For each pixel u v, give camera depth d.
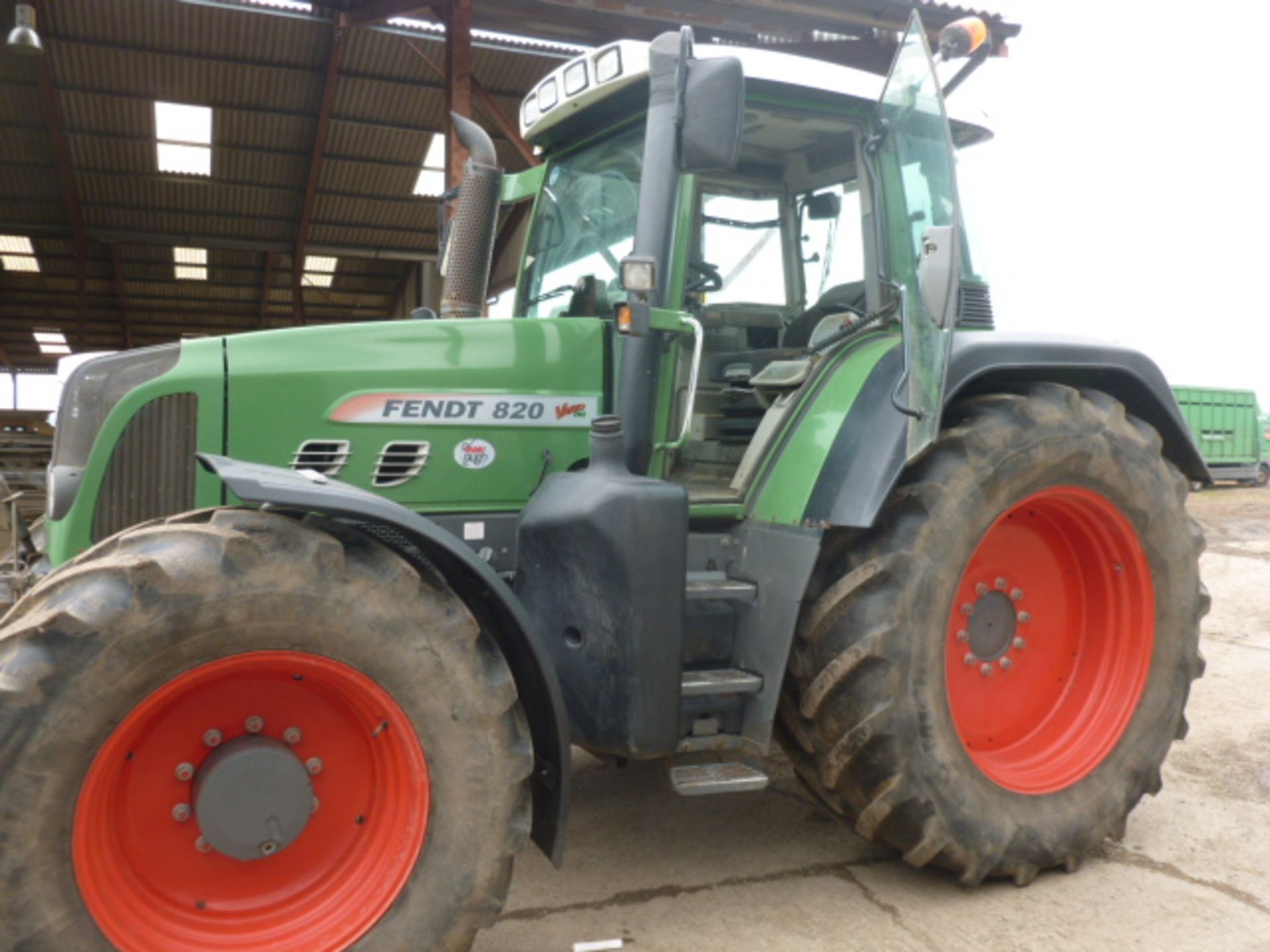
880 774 2.66
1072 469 2.95
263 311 22.14
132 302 21.81
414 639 2.11
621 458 2.64
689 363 2.90
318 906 2.15
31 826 1.81
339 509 2.06
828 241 3.44
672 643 2.53
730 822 3.36
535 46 13.39
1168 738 3.17
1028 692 3.19
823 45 10.41
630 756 2.55
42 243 18.77
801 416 3.00
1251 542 10.60
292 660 2.05
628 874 2.96
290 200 17.28
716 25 10.41
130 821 2.03
